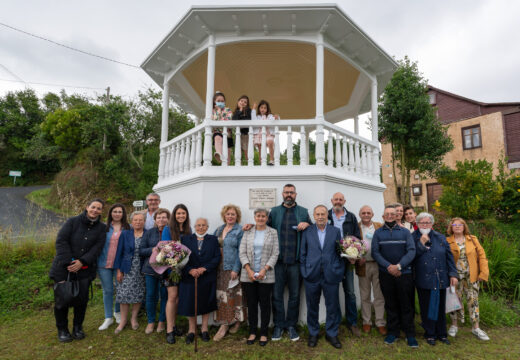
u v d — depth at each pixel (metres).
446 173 10.91
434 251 3.76
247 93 7.78
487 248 6.25
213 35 5.29
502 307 4.95
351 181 5.13
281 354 3.46
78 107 20.25
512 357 3.38
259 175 4.64
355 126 8.01
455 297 3.88
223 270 4.07
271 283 3.81
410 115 10.62
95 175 15.86
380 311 4.09
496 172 14.86
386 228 3.92
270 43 5.74
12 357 3.40
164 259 3.52
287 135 4.96
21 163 26.80
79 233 3.83
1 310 4.99
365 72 6.22
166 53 5.95
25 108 30.91
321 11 4.76
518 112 14.64
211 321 4.39
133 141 15.99
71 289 3.60
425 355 3.41
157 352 3.51
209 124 4.95
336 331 3.72
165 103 6.50
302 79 7.12
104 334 4.03
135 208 14.52
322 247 3.87
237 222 4.29
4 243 6.79
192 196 4.95
